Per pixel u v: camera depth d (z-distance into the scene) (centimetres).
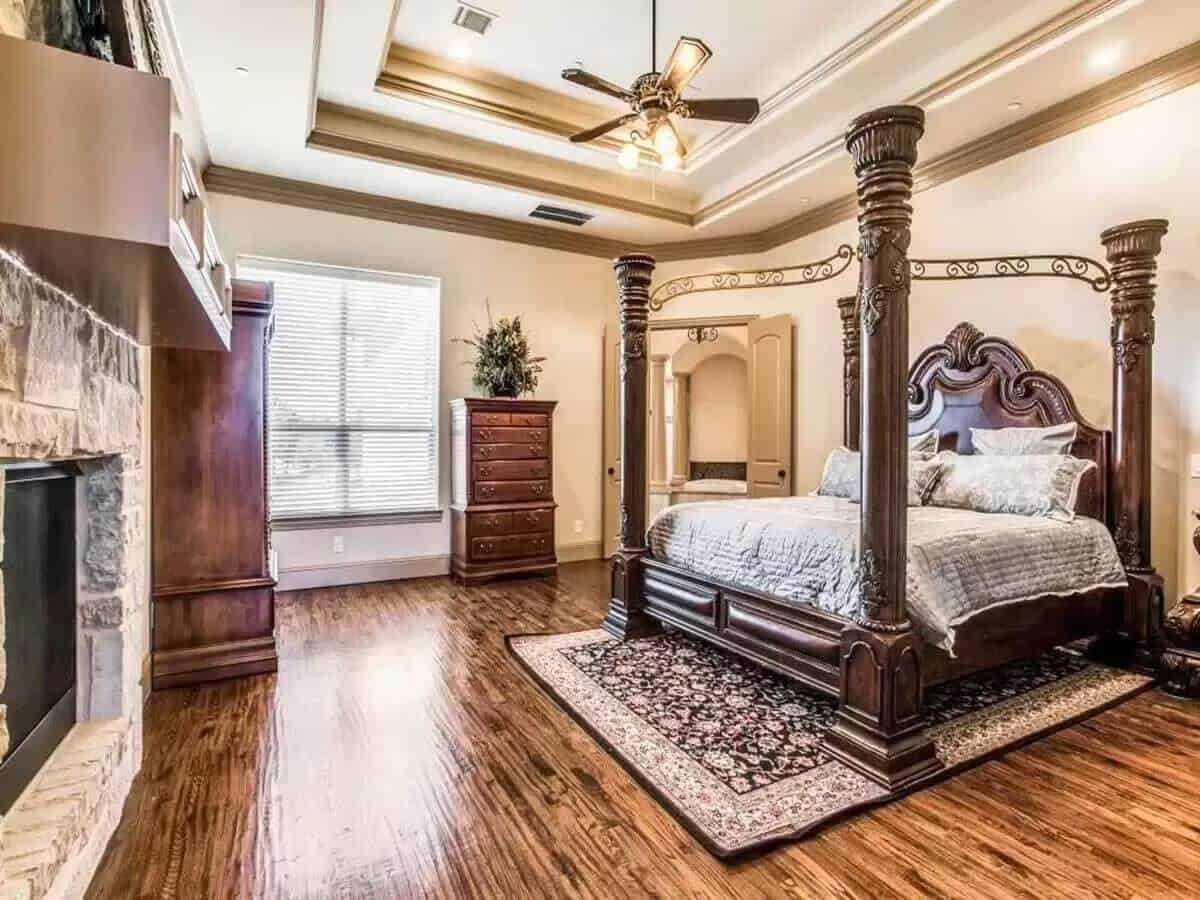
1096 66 345
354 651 358
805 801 208
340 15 338
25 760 159
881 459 226
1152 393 345
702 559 341
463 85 439
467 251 573
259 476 322
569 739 254
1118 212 363
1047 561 296
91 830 168
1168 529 346
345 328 524
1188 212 335
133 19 200
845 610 257
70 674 193
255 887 170
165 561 304
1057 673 324
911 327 476
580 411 638
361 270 526
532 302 608
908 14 346
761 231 612
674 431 784
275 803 208
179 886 169
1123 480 332
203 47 324
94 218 104
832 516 317
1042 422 383
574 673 322
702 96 447
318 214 509
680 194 595
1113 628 329
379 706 285
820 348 562
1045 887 169
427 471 557
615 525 650
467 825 197
